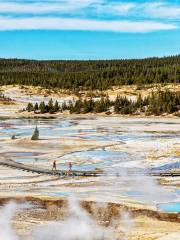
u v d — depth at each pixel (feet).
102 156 255.50
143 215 144.87
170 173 207.00
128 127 428.56
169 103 554.05
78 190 176.55
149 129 410.52
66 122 486.79
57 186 183.83
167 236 124.67
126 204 155.63
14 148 280.72
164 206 154.30
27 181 192.54
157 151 271.49
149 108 563.48
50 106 613.52
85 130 400.26
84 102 608.60
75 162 236.63
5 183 187.83
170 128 419.54
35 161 237.86
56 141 313.94
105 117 552.82
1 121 497.46
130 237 124.67
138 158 248.52
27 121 499.92
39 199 161.58
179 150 273.54
